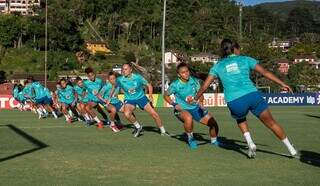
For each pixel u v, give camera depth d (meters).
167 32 93.75
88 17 133.88
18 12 137.88
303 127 17.66
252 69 8.82
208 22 102.44
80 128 16.75
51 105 22.41
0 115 24.83
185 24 99.75
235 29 106.00
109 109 15.41
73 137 13.62
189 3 103.38
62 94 19.89
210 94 37.66
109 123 17.25
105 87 15.85
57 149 10.88
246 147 11.16
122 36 126.56
